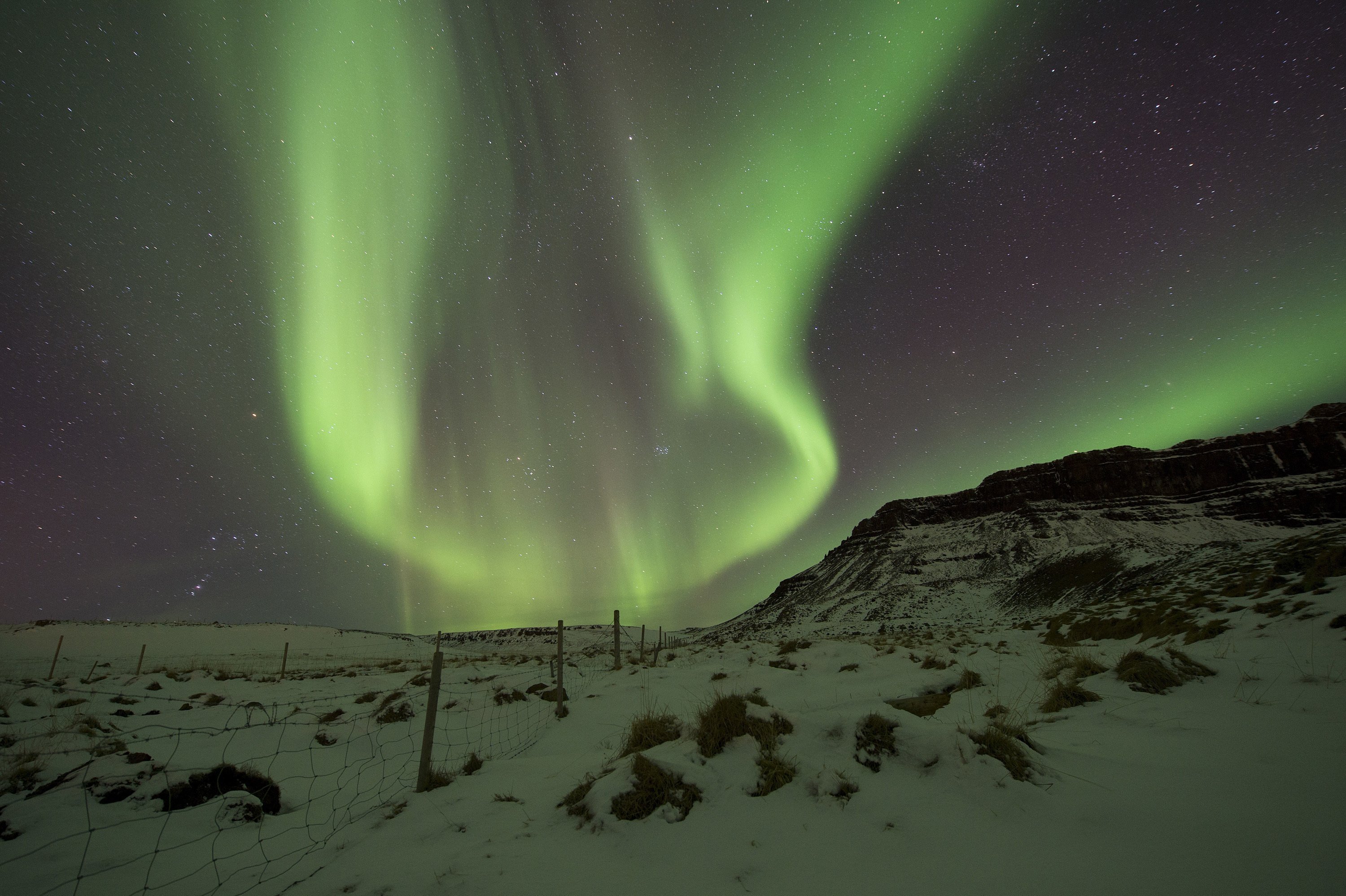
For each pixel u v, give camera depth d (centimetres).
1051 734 609
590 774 575
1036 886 301
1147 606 1920
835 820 408
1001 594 7975
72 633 6047
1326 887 265
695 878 354
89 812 510
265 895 387
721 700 575
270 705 1170
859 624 8175
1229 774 422
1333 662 703
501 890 362
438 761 762
